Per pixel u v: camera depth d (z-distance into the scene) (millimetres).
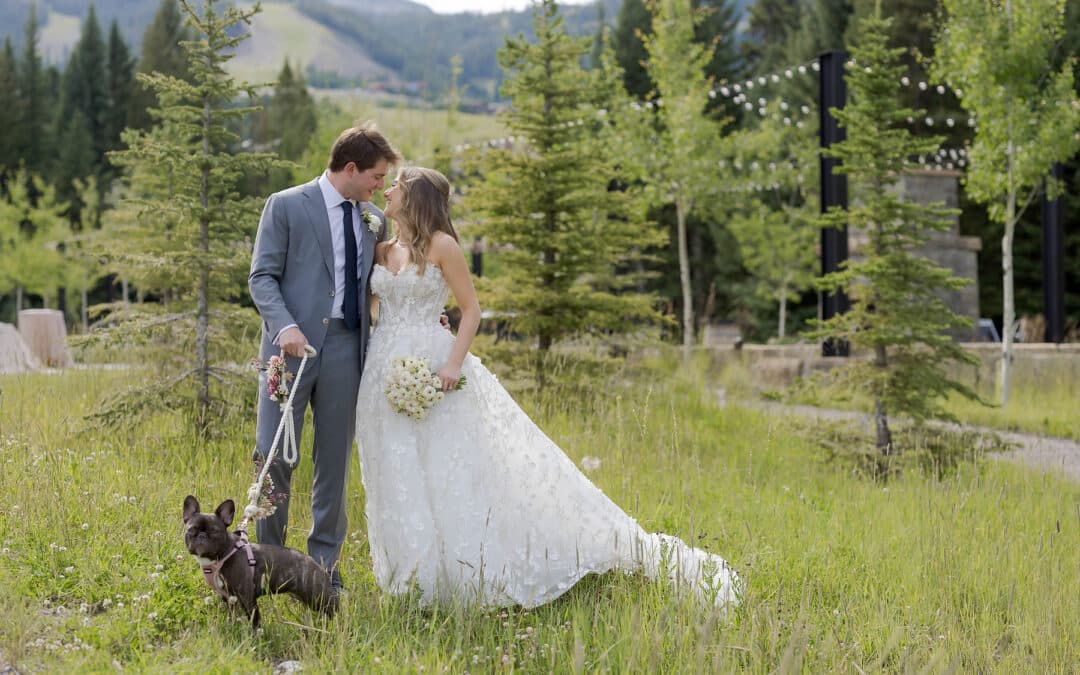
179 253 6945
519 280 10562
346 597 3912
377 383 4379
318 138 26641
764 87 39312
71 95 56219
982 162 14070
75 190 48719
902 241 8672
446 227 4441
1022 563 5176
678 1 19500
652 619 4027
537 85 10266
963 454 8195
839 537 5680
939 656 3793
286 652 3723
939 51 14195
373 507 4418
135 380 8305
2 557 4117
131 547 4441
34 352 14586
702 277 36656
